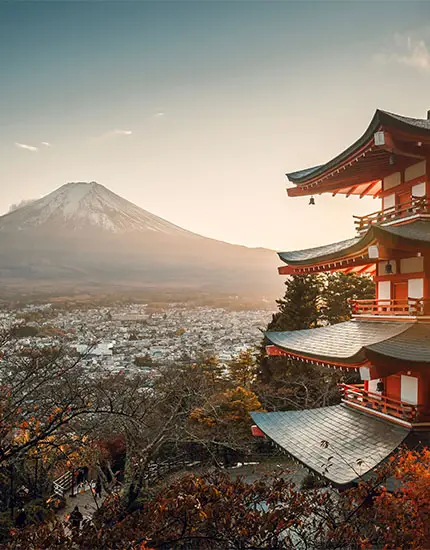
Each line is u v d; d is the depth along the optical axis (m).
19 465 15.09
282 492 9.38
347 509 9.57
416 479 9.84
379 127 13.11
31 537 8.03
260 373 39.50
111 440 24.14
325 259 16.02
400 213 15.45
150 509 8.30
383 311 15.66
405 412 13.56
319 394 34.66
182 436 25.25
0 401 10.58
